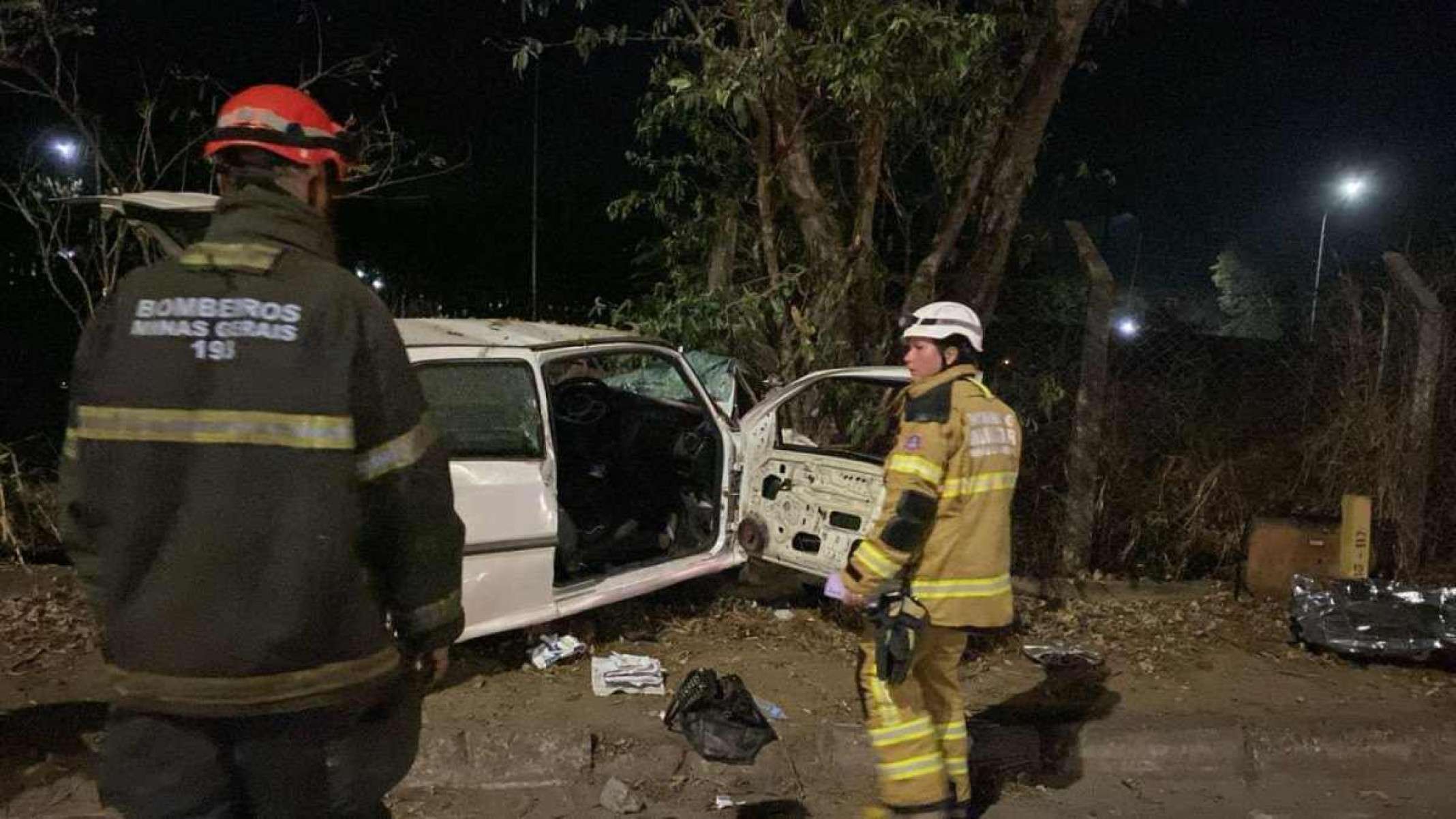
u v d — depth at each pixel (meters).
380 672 2.17
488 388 5.17
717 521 6.04
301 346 2.06
